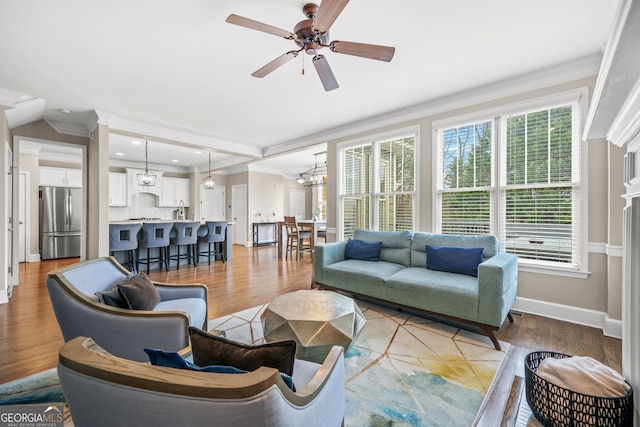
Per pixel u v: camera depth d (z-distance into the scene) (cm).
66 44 245
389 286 301
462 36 237
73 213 665
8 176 401
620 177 252
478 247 307
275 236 980
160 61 275
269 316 204
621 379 145
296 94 353
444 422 154
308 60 272
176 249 581
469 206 349
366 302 356
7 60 271
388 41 243
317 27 179
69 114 421
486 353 227
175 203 916
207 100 371
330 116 434
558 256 293
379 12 208
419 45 249
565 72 282
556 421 144
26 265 572
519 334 259
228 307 332
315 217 800
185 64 281
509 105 316
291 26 226
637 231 139
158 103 381
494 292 238
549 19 215
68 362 69
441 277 290
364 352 229
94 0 194
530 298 305
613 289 255
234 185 970
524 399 172
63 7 200
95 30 227
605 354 222
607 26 222
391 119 418
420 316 307
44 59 270
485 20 216
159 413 62
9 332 260
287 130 508
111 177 788
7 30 224
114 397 65
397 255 363
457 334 262
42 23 217
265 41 244
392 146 423
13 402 165
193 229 568
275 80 315
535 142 305
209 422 61
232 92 346
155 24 221
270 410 63
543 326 275
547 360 164
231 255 652
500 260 259
